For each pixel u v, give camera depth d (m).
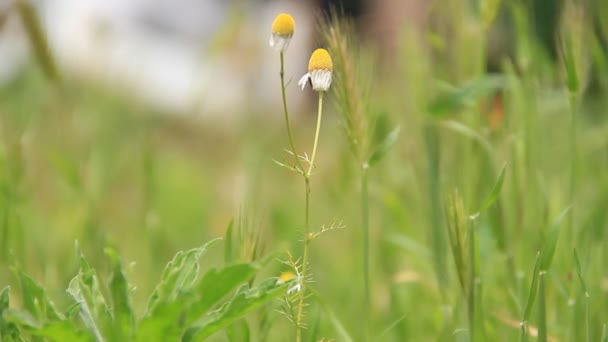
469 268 0.87
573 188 0.96
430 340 1.04
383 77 1.39
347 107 0.92
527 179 1.03
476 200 1.04
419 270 1.12
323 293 1.14
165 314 0.79
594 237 1.00
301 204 1.46
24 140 1.24
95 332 0.80
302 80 0.84
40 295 0.81
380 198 1.18
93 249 1.07
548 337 0.95
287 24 0.83
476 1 1.14
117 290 0.79
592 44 1.07
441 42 1.13
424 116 1.05
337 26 0.92
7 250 1.02
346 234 1.22
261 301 0.80
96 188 1.29
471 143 1.06
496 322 0.98
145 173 1.19
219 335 1.03
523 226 1.00
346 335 0.90
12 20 1.16
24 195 1.14
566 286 0.96
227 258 0.89
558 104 1.13
